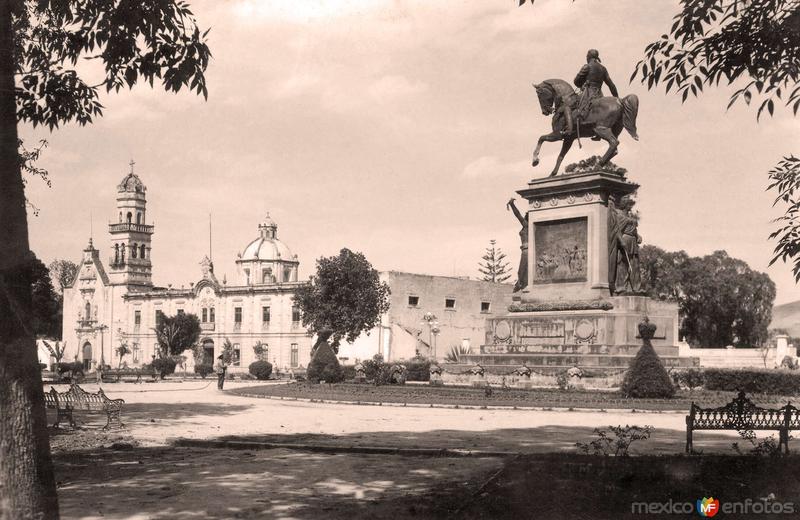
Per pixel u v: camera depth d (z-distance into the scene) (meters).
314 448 15.97
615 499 9.77
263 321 98.56
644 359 29.52
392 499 10.77
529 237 38.38
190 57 12.53
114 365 113.44
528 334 37.56
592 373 33.44
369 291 72.50
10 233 8.13
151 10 11.98
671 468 11.52
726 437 18.31
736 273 98.69
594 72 37.47
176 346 99.75
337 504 10.52
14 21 12.80
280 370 93.62
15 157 8.30
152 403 30.56
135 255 116.50
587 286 36.22
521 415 24.31
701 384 36.66
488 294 90.19
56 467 13.73
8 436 7.89
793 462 11.92
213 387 46.84
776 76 11.49
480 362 39.00
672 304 39.97
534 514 9.29
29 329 8.12
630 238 36.72
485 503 9.84
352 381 47.19
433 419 23.03
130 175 118.94
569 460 12.45
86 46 12.81
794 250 12.08
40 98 14.33
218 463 14.15
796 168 12.15
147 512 10.05
